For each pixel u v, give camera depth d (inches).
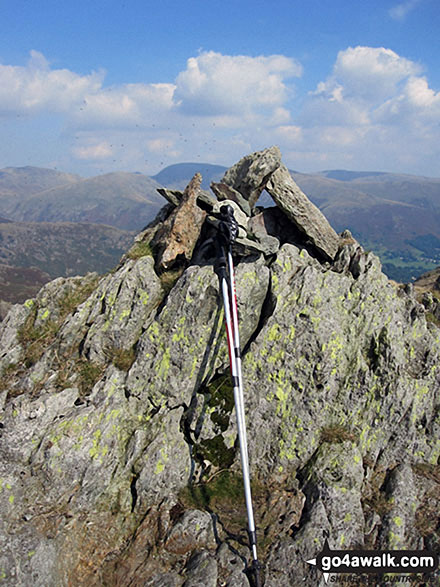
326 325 432.8
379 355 443.5
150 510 366.3
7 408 384.8
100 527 351.9
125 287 466.3
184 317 431.8
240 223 483.5
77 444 370.6
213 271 439.5
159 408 419.2
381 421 433.7
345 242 538.6
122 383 422.3
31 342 464.1
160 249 503.2
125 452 388.8
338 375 429.7
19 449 365.1
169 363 425.4
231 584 314.8
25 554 314.3
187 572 323.0
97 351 442.0
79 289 515.5
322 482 378.6
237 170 548.1
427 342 471.5
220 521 361.7
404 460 433.1
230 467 403.9
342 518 362.9
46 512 345.1
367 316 455.2
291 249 486.3
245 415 417.1
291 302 442.6
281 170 505.0
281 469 404.5
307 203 496.7
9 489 344.5
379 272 486.0
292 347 427.5
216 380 429.4
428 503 398.3
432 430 442.6
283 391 420.8
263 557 335.6
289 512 368.8
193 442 410.0
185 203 490.0
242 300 439.5
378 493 401.4
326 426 422.0
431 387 454.3
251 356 428.1
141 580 320.8
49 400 391.5
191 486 387.9
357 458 401.4
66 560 327.0
